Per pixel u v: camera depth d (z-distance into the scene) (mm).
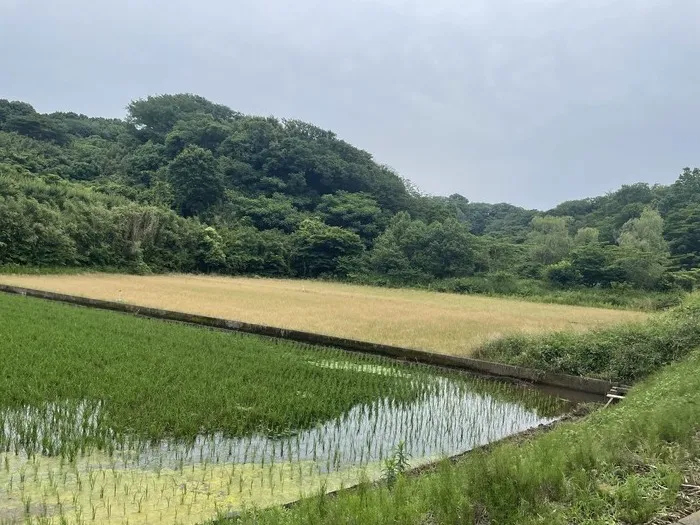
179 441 8820
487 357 18359
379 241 71312
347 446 9453
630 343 17328
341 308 31266
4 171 53594
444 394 14414
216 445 8836
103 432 8750
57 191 51625
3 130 78000
